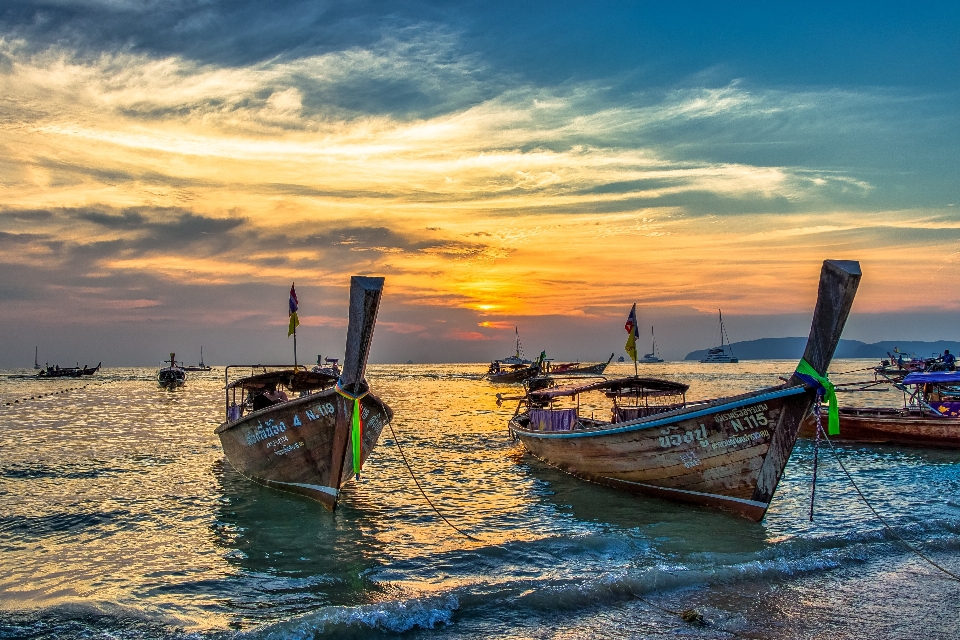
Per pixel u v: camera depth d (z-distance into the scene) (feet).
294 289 68.39
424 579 35.99
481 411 147.95
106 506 52.75
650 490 52.85
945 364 133.08
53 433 103.86
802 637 28.53
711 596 32.83
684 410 47.50
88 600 32.42
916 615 30.81
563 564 38.06
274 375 68.03
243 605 32.42
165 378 267.80
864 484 61.11
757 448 44.62
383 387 281.54
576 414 71.15
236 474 64.64
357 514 50.31
